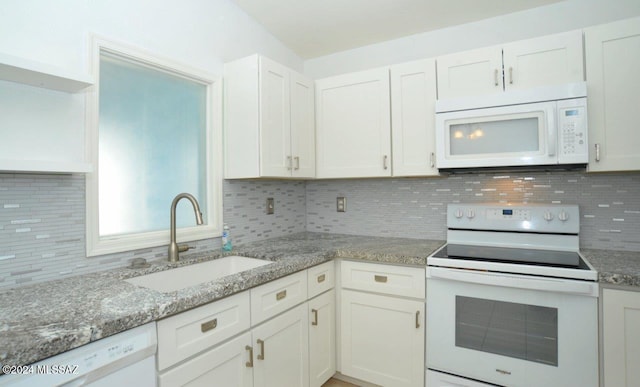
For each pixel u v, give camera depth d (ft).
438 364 5.84
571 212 6.33
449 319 5.74
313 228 9.55
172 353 3.76
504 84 6.23
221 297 4.34
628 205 6.18
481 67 6.41
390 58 8.47
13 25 4.18
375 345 6.48
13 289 4.11
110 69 5.34
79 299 3.75
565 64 5.79
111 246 5.16
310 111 7.98
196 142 6.72
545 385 5.08
